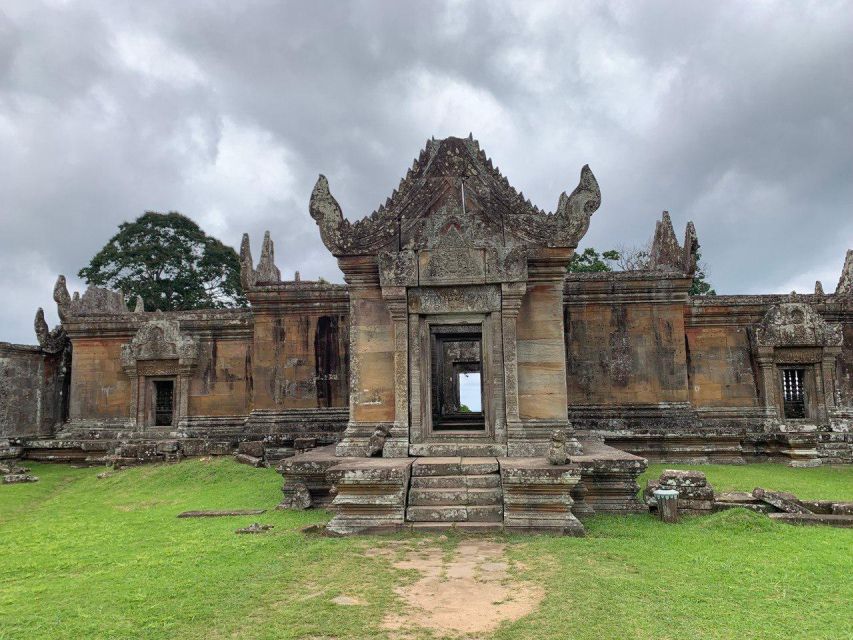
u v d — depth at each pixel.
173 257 41.88
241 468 17.55
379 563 8.08
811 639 5.55
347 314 20.77
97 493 16.38
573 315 19.56
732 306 20.06
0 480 18.61
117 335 23.11
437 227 12.52
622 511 11.09
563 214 12.61
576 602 6.43
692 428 18.28
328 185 13.20
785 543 8.86
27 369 23.33
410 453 12.05
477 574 7.57
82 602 6.77
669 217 20.47
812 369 19.97
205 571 7.84
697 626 5.86
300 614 6.25
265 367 20.77
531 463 10.41
